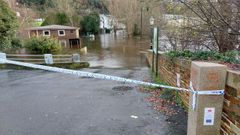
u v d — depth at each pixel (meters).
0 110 4.59
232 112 2.35
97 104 4.77
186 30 5.73
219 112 2.49
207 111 2.47
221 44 4.67
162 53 6.41
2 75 8.70
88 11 50.06
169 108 4.29
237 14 3.90
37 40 13.19
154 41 7.38
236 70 2.44
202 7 4.33
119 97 5.20
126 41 36.16
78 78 7.79
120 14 45.53
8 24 12.91
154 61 7.71
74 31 33.28
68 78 7.84
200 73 2.39
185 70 4.05
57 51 13.91
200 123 2.51
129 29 41.94
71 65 11.30
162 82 5.86
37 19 42.25
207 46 5.15
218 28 4.13
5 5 13.00
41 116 4.19
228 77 2.38
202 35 5.06
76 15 44.91
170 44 7.67
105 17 54.50
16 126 3.78
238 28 3.97
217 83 2.41
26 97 5.51
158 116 3.96
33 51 13.08
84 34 46.66
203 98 2.44
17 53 12.59
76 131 3.52
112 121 3.85
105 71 10.00
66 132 3.50
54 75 8.53
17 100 5.27
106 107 4.55
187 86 3.95
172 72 4.96
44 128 3.67
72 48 28.77
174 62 4.78
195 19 5.11
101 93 5.63
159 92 5.32
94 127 3.63
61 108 4.60
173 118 3.84
